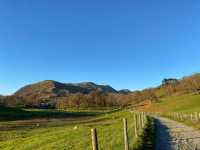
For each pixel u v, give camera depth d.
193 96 152.38
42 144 32.38
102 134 34.03
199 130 35.03
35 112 139.38
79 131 42.50
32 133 51.91
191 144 23.62
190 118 53.91
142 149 20.34
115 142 24.28
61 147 27.31
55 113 142.38
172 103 138.38
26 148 30.92
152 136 28.56
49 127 67.50
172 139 27.23
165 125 46.75
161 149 21.50
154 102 188.50
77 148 25.34
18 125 75.88
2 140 43.44
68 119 105.69
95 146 12.23
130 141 22.56
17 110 139.88
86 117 121.25
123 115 101.44
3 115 114.38
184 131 34.78
